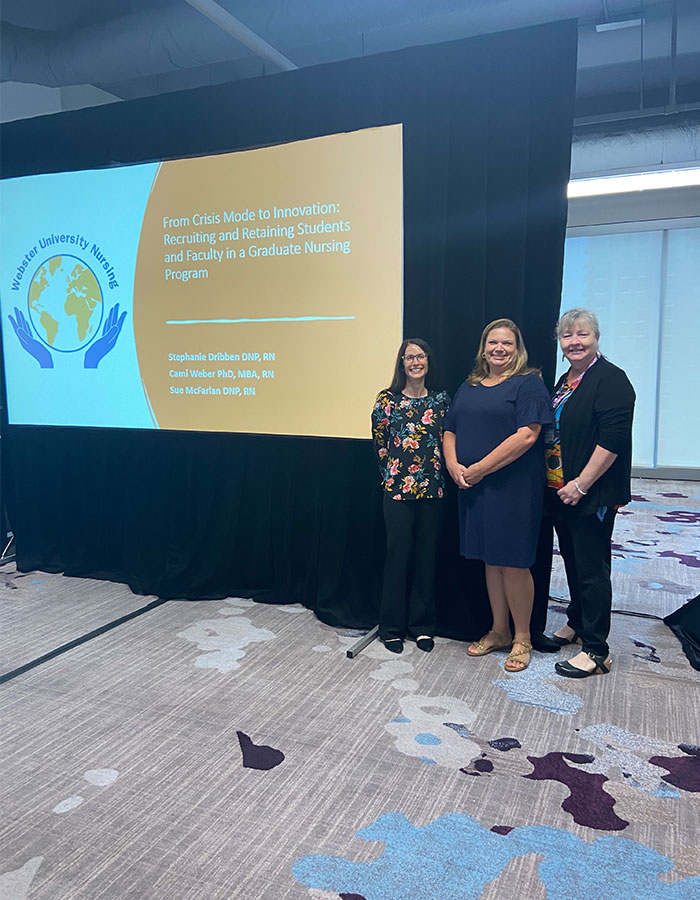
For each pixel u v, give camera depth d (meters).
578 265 6.89
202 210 3.33
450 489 3.00
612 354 6.91
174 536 3.59
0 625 3.14
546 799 1.86
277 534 3.43
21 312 3.81
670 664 2.72
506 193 2.82
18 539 4.03
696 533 4.88
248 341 3.31
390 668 2.69
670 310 6.66
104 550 3.85
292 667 2.70
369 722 2.27
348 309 3.10
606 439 2.46
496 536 2.62
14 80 4.66
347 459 3.19
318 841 1.70
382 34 4.87
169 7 4.19
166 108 3.42
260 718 2.30
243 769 2.01
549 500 2.73
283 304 3.21
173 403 3.50
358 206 3.03
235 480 3.47
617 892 1.53
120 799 1.87
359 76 3.00
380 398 2.93
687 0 4.44
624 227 6.61
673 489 6.45
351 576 3.21
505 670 2.67
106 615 3.27
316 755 2.08
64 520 3.96
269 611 3.33
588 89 6.02
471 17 4.20
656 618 3.23
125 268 3.53
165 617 3.25
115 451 3.76
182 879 1.58
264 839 1.71
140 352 3.55
